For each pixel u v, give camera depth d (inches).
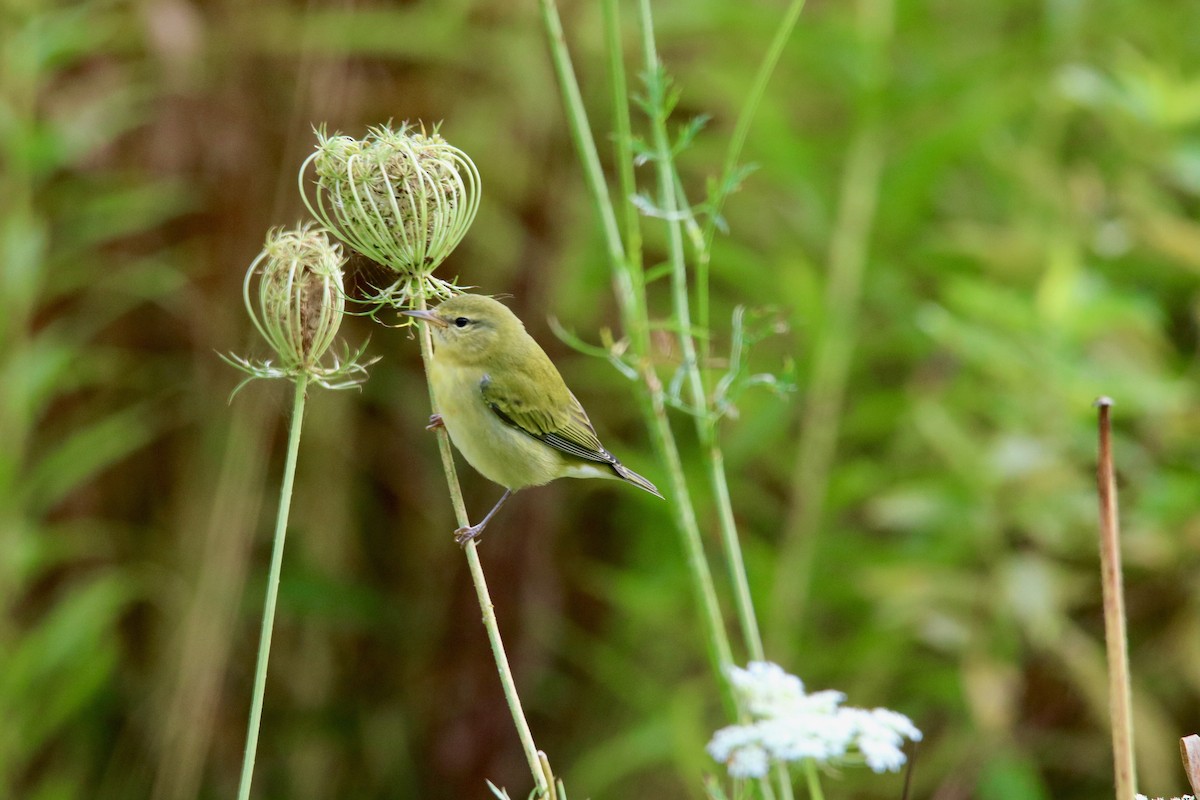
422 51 455.2
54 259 407.8
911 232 438.0
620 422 486.3
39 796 424.5
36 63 389.1
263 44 454.0
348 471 493.4
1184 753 186.7
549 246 454.3
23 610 457.1
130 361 471.2
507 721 455.5
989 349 388.2
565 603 482.6
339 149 222.1
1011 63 428.5
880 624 397.4
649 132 468.4
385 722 478.0
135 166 452.8
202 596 427.8
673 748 405.7
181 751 429.1
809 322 397.1
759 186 479.8
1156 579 421.7
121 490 473.4
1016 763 402.3
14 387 383.6
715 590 421.7
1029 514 396.5
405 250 222.1
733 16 413.7
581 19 465.7
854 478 394.0
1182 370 434.0
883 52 411.5
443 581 467.8
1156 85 416.5
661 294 474.6
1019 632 421.7
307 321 201.2
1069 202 440.1
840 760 200.2
